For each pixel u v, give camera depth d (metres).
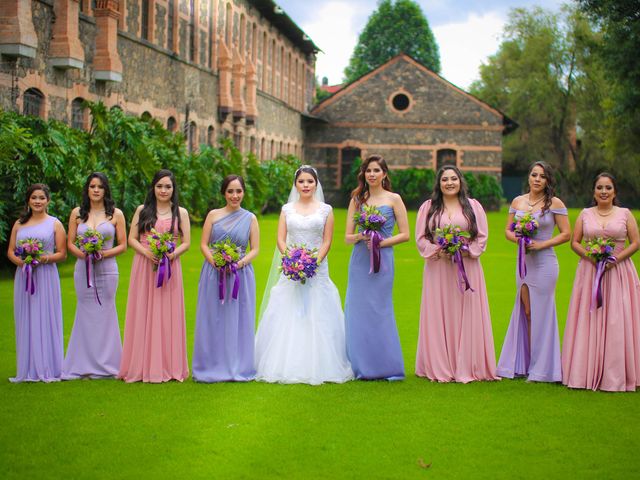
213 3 31.47
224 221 7.91
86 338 7.80
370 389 7.49
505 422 6.48
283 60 44.34
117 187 17.77
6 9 16.19
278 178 35.50
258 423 6.38
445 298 7.85
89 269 7.67
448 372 7.84
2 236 13.29
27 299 7.66
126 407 6.77
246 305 7.84
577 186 52.00
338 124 46.12
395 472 5.39
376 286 7.84
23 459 5.57
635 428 6.36
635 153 30.55
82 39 19.83
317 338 7.80
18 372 7.68
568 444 5.98
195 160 24.05
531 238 7.91
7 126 13.30
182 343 7.76
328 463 5.54
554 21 50.81
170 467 5.44
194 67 29.19
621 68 25.89
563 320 11.48
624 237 7.73
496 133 44.78
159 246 7.44
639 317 7.67
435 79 45.06
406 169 43.72
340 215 38.00
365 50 70.19
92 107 17.84
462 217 7.83
